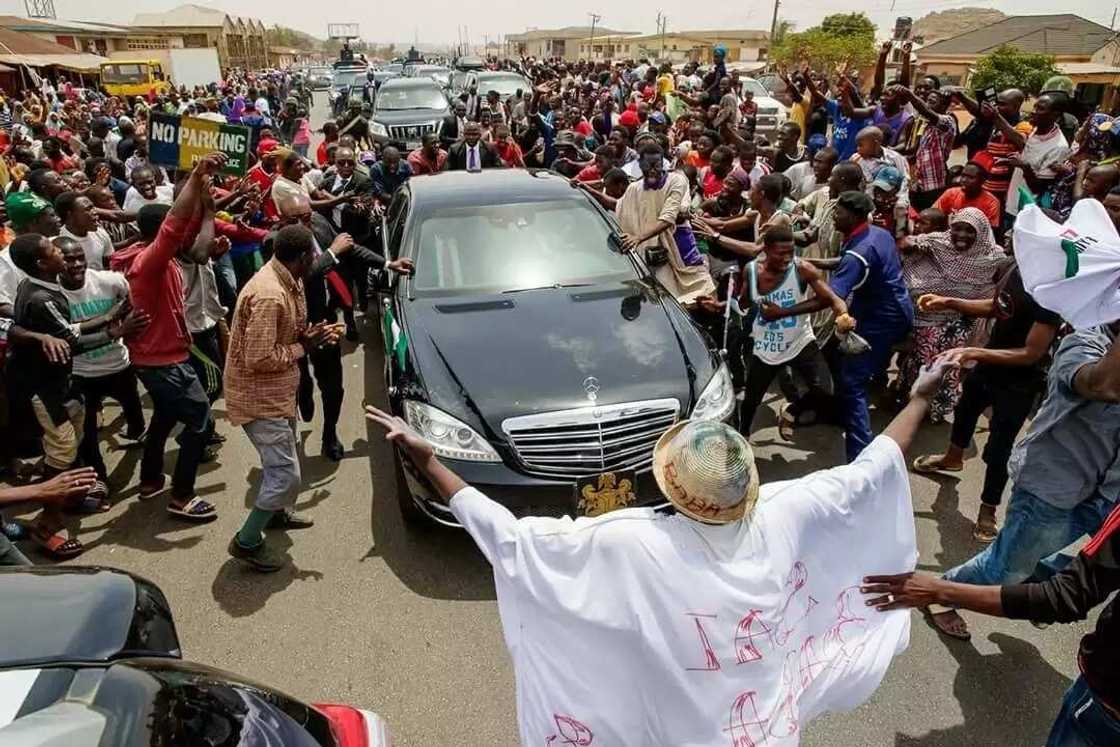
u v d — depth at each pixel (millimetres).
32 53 35344
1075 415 2518
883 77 9625
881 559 1942
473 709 2824
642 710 1675
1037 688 2898
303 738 1569
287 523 3975
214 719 1487
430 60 58750
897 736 2688
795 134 8039
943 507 4137
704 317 5652
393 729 2738
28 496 2420
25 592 1876
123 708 1440
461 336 3957
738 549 1628
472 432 3422
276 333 3248
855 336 3766
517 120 13672
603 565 1625
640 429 3518
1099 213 1998
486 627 3248
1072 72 28328
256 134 9391
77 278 3844
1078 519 2680
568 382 3580
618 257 4879
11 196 4234
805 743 2660
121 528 4043
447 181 5621
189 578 3609
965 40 39688
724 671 1610
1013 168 6855
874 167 6379
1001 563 2863
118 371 4312
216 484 4492
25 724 1397
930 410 5094
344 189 7164
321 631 3236
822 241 5168
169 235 3557
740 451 1559
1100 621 1793
